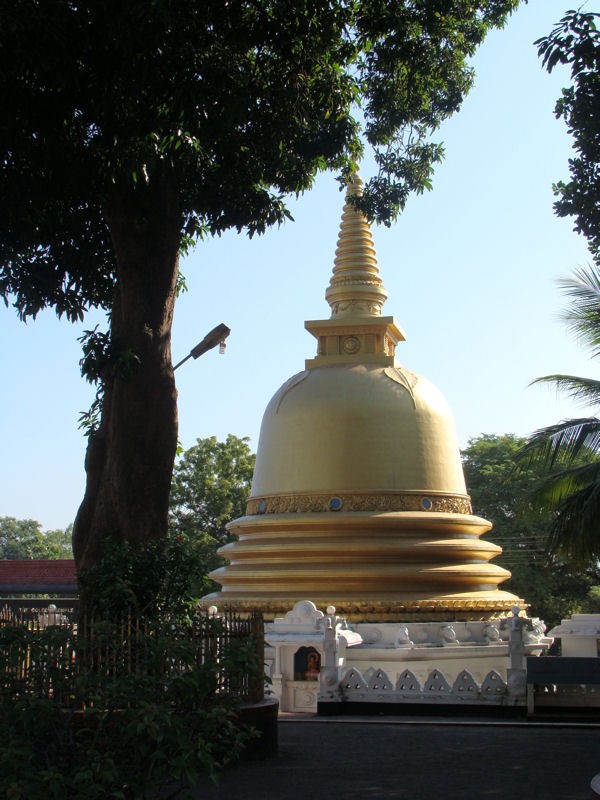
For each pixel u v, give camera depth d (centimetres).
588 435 2219
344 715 2253
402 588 2794
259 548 2922
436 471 2992
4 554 13000
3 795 899
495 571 2948
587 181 1827
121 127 1717
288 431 3042
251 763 1602
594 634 2830
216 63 1688
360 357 3173
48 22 1557
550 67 1634
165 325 1848
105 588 1614
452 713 2206
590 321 2239
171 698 1091
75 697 1109
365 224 3434
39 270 2208
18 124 1719
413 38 2058
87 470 1883
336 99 1959
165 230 1853
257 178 2062
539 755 1684
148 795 1331
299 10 1786
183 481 5825
